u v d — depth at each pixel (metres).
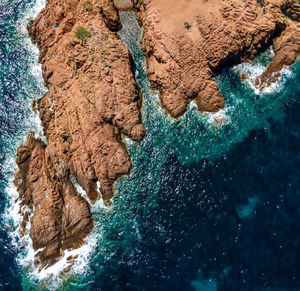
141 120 33.91
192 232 28.94
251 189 29.92
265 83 33.69
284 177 30.03
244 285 26.86
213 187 30.36
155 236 29.30
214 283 27.22
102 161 31.83
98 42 33.94
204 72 33.41
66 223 31.17
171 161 32.03
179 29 33.69
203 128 32.84
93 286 28.20
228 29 32.38
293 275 26.72
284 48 33.84
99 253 29.50
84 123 32.59
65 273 29.30
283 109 32.75
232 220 28.94
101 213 31.17
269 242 27.91
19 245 31.69
